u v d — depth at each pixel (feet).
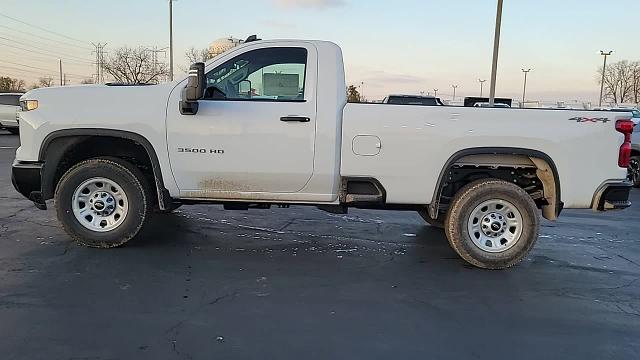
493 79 74.18
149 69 199.93
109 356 11.34
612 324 13.92
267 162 18.10
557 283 17.20
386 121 17.87
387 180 18.15
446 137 17.87
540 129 17.87
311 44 18.34
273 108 17.97
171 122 18.12
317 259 19.02
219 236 21.77
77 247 19.20
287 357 11.55
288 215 26.58
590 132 18.01
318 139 17.90
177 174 18.40
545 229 25.96
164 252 19.11
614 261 20.15
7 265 17.02
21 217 23.91
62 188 18.61
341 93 18.10
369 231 23.72
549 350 12.30
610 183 18.22
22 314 13.28
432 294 15.76
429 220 23.82
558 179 18.11
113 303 14.20
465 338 12.81
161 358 11.33
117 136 18.25
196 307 14.12
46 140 18.33
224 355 11.55
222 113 17.98
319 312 14.08
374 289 16.02
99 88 18.58
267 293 15.35
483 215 18.53
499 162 18.60
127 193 18.78
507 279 17.44
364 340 12.50
